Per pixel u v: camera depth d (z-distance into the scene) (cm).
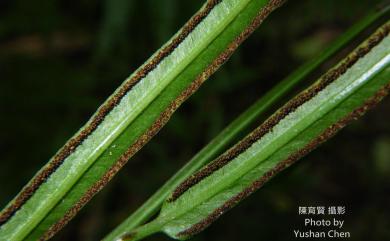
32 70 45
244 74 45
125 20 38
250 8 17
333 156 48
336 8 49
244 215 41
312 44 51
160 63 17
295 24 52
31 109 42
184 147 44
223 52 17
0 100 42
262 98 19
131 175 43
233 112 47
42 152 40
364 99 17
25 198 17
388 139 49
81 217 41
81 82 43
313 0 51
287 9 52
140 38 44
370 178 47
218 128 43
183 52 17
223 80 43
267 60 52
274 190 43
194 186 17
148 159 44
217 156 18
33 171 39
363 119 51
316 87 17
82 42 50
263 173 17
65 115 42
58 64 46
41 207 17
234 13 17
